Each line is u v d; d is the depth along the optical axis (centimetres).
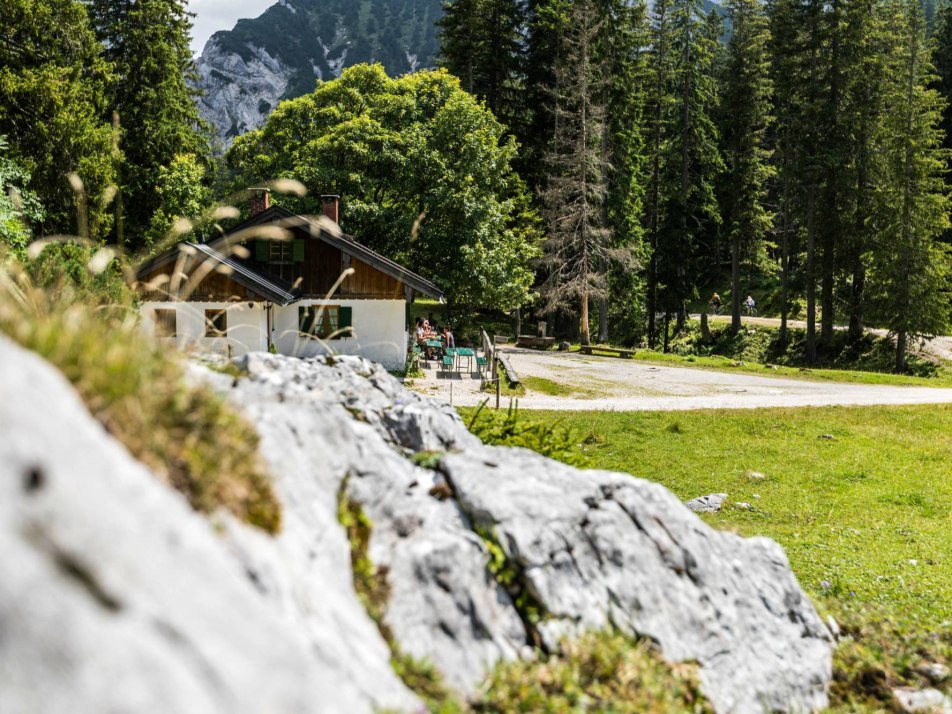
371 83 4100
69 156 3003
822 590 935
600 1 4575
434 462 576
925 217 4547
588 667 455
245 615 254
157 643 213
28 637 188
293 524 386
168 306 2441
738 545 656
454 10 5000
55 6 3312
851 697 598
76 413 258
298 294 3019
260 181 3853
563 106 4606
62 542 212
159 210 4078
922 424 2452
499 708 405
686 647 527
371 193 3659
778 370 3725
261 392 515
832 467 1892
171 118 4516
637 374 3356
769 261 5578
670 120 5450
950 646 733
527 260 4412
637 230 5050
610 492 591
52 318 313
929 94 4562
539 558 501
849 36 4641
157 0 4406
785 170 4897
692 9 5384
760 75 5428
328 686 265
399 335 3067
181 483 307
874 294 4681
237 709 223
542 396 2706
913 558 1156
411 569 459
